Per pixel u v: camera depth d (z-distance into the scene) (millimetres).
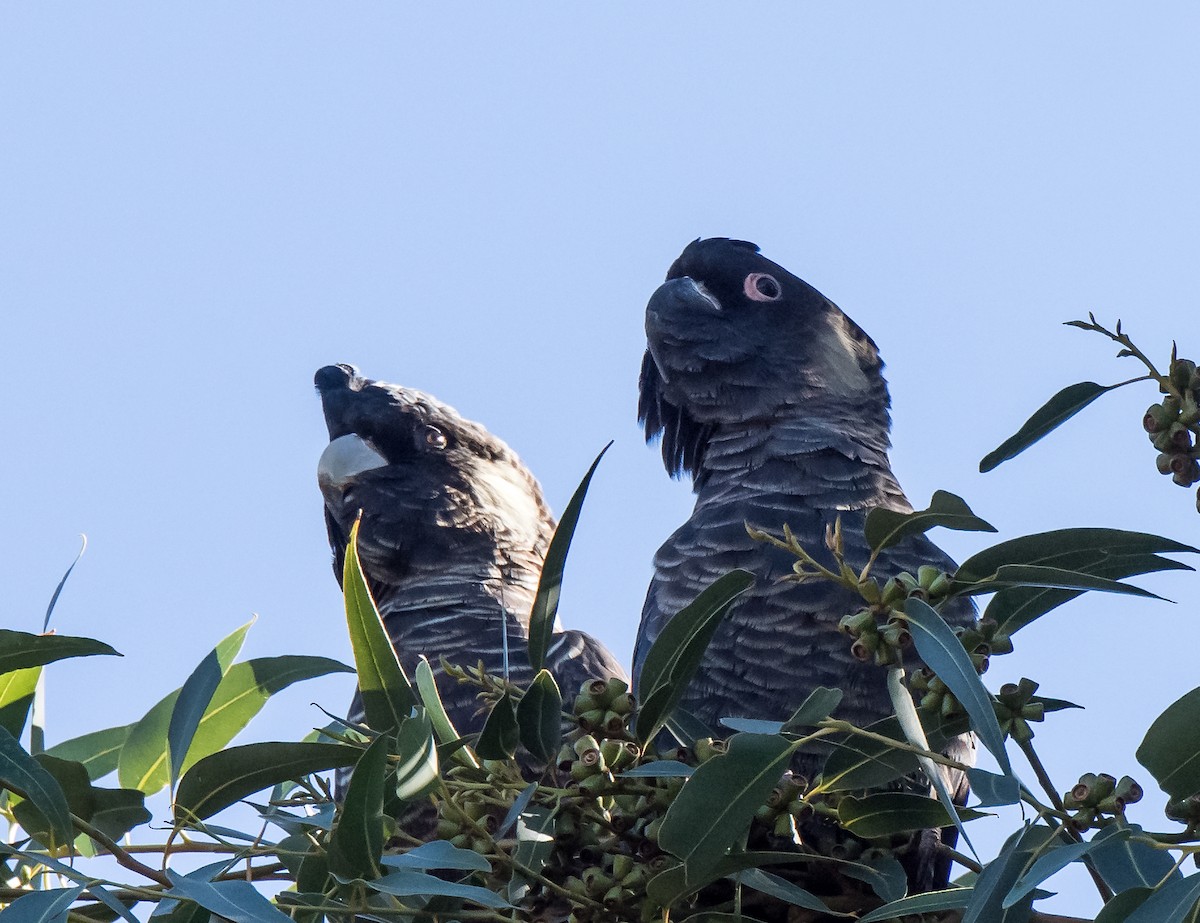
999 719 6328
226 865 6277
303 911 6223
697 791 6219
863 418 11742
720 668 9758
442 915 6348
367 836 6152
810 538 10102
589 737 6566
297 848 7020
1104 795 5977
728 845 6250
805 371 11781
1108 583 6387
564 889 6578
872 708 9617
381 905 6973
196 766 6680
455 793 6660
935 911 6730
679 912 7305
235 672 8320
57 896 5723
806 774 9414
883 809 7148
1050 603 7188
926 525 7059
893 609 6520
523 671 12281
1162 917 5500
